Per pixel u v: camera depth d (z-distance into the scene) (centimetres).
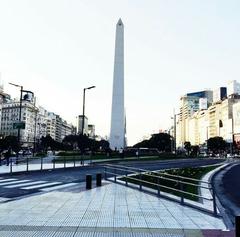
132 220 1055
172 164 4850
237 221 588
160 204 1362
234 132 15500
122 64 7650
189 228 949
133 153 8250
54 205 1319
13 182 2192
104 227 957
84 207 1280
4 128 17175
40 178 2495
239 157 10331
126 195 1611
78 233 886
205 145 17000
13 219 1055
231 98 16662
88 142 8462
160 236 859
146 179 2262
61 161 5250
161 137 13588
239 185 2248
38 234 871
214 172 3222
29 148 14800
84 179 2441
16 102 17112
